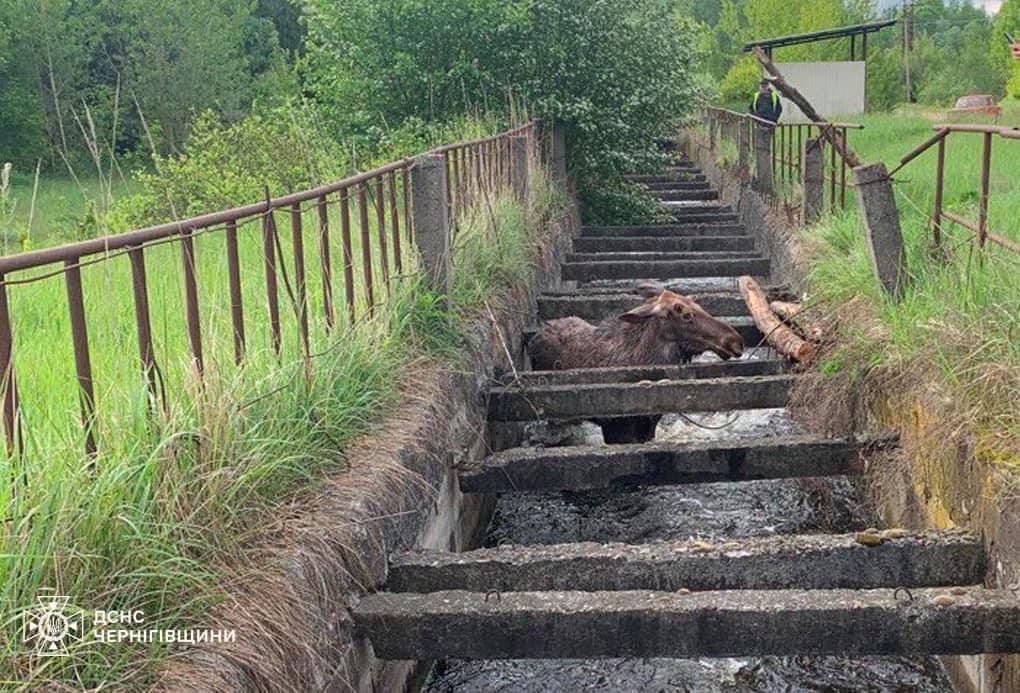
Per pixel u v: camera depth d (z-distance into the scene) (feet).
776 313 30.50
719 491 24.98
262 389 14.90
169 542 11.26
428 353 20.98
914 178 39.73
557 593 13.97
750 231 50.44
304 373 15.97
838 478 25.11
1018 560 13.98
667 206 60.49
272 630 11.06
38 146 81.71
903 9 167.73
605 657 13.46
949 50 174.09
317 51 48.62
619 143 52.13
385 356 18.99
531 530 23.77
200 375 13.61
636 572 15.14
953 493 16.76
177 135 95.76
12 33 81.10
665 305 26.66
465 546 21.11
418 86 46.80
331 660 12.29
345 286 19.20
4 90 80.28
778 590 14.29
